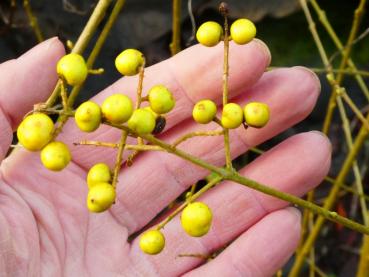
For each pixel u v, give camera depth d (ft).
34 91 0.64
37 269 0.64
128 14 1.23
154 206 0.76
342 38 1.24
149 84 0.71
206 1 1.21
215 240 0.76
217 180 0.53
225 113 0.52
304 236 0.98
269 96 0.69
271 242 0.73
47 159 0.47
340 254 1.25
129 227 0.75
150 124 0.49
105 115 0.46
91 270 0.71
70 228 0.70
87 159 0.72
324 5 1.25
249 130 0.71
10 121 0.65
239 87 0.69
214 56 0.68
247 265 0.73
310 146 0.72
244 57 0.66
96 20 0.63
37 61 0.63
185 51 0.70
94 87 1.19
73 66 0.47
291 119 0.71
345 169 0.86
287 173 0.72
